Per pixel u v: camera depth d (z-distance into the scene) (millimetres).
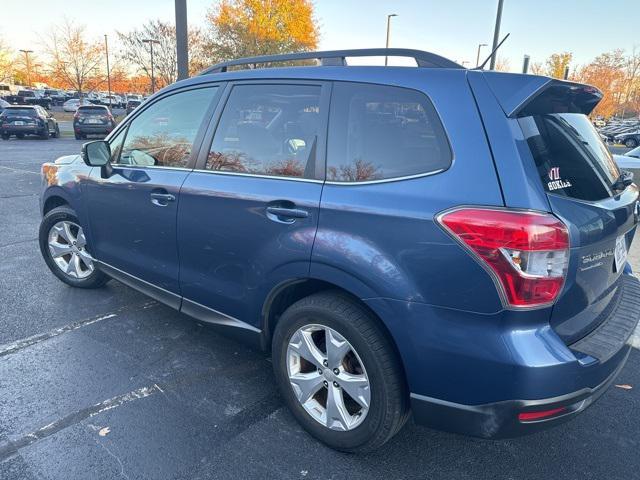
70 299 4254
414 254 2020
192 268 3059
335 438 2426
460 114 2035
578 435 2688
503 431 1977
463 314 1952
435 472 2383
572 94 2322
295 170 2512
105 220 3709
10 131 21391
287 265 2451
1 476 2258
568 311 2037
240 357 3398
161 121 3330
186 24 7555
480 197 1907
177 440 2539
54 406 2781
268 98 2709
